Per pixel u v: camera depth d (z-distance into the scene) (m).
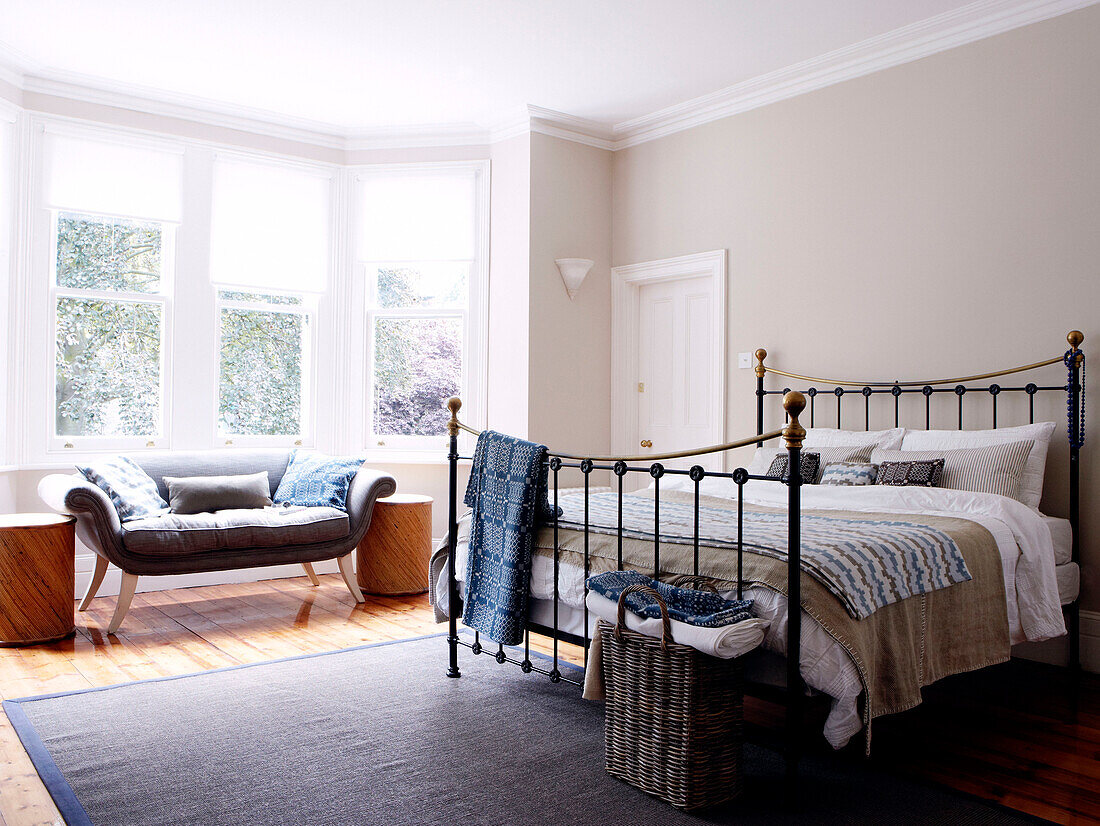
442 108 5.08
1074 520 3.42
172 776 2.33
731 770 2.21
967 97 3.86
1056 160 3.58
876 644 2.21
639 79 4.60
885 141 4.15
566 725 2.75
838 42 4.12
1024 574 2.95
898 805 2.21
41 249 4.55
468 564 3.11
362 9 3.79
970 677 3.42
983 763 2.52
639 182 5.36
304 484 4.60
